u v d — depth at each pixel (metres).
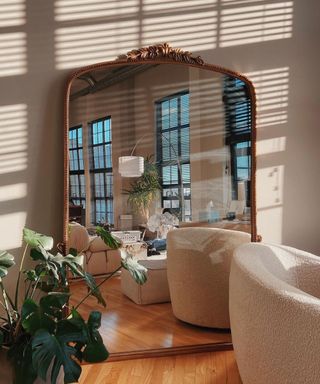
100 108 2.73
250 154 3.08
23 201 2.61
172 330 2.87
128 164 2.80
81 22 2.72
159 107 2.86
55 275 2.00
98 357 1.89
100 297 2.14
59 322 1.84
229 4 3.06
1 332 1.87
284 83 3.22
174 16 2.92
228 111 3.02
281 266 2.21
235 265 1.93
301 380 1.39
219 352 2.74
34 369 1.70
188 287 2.93
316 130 3.30
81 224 2.71
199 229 2.97
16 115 2.59
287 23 3.22
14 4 2.59
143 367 2.51
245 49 3.11
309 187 3.29
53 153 2.66
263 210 3.18
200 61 2.92
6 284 2.55
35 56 2.63
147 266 2.86
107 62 2.72
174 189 2.91
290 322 1.43
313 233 3.30
